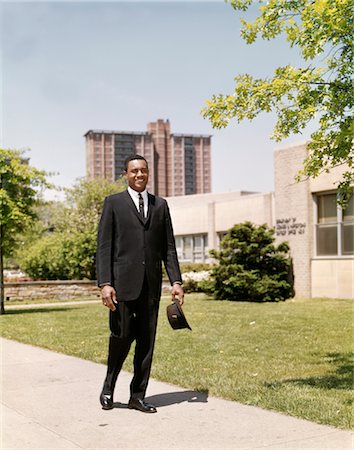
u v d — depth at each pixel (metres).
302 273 20.25
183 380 6.87
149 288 5.60
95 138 136.38
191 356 8.66
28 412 5.69
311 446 4.47
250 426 5.04
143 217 5.61
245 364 7.96
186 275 25.92
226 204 32.38
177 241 37.06
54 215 40.91
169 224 5.80
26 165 16.22
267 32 6.36
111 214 5.59
